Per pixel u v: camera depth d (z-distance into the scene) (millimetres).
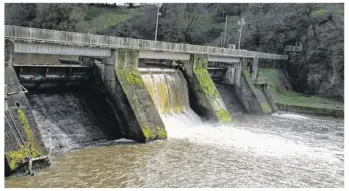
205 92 46938
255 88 59031
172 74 46062
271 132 43375
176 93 45438
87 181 24234
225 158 31500
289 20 84812
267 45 85250
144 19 99250
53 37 31266
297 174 28672
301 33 80562
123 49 36625
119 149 31859
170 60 50219
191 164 29312
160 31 94188
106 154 30219
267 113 57688
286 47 78750
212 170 28297
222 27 97125
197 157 31234
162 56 43906
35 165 25250
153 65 51281
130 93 35750
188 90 48312
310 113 59625
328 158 33250
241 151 34000
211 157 31500
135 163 28531
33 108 31484
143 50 40625
